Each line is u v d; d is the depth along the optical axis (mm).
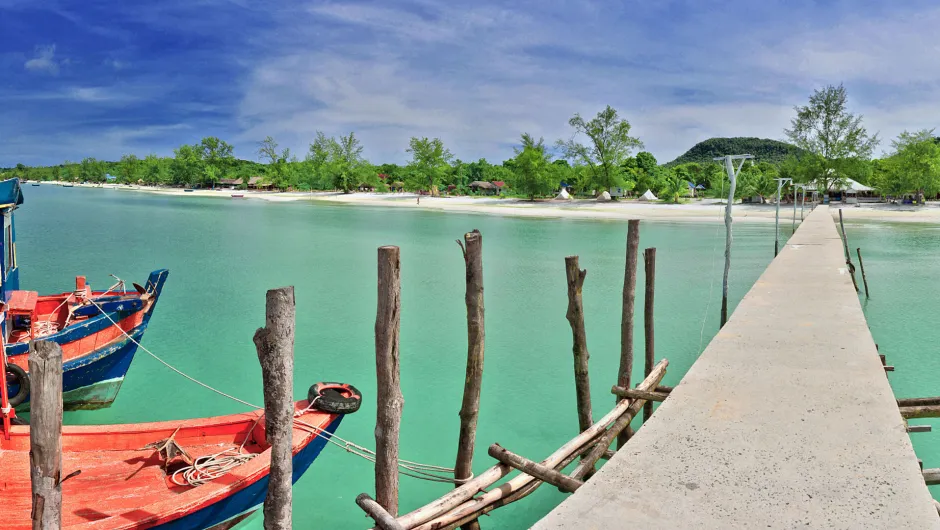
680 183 90938
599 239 40719
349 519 8016
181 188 160125
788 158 77062
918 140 68312
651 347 9211
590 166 86938
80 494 6336
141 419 10938
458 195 110000
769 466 4324
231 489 6016
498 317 18328
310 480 8992
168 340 15906
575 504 3887
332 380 12984
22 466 6766
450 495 5332
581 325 7672
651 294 9109
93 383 11039
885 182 70312
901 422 5031
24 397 9523
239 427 7520
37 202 93125
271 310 4137
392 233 45844
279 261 30391
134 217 62375
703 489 4031
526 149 88688
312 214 69125
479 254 6207
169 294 21875
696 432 4918
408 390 12422
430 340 15961
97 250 34719
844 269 14273
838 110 71625
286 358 4211
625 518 3717
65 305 12367
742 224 52375
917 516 3637
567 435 10305
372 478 9070
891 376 12656
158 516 5523
